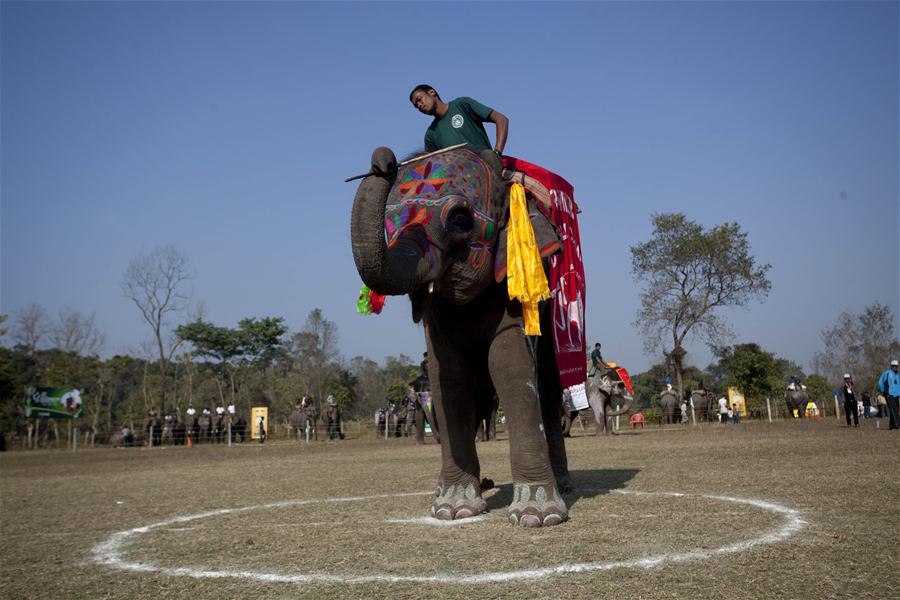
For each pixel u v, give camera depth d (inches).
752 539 185.8
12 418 1919.3
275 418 2401.6
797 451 498.0
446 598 141.3
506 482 366.3
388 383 3095.5
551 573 157.2
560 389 303.0
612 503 261.7
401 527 229.8
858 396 1881.2
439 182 221.0
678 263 1851.6
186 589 160.6
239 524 255.9
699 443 659.4
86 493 416.2
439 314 243.9
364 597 145.3
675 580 146.6
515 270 223.8
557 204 258.4
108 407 2154.3
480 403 282.2
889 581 141.9
